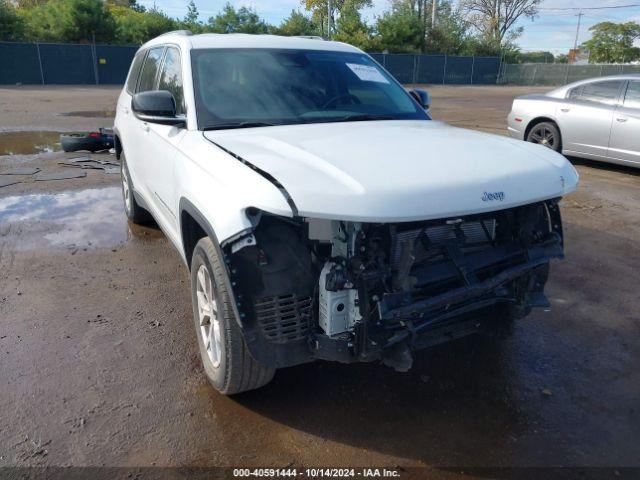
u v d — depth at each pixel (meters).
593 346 3.76
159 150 3.92
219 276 2.75
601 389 3.28
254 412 3.01
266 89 3.78
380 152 2.82
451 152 2.91
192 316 4.05
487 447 2.79
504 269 2.93
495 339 3.80
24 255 5.18
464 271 2.74
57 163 9.15
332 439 2.82
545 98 9.70
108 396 3.11
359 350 2.56
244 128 3.44
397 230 2.63
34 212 6.51
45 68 32.00
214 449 2.73
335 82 4.07
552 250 3.04
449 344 3.74
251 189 2.48
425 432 2.88
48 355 3.50
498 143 3.22
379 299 2.52
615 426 2.96
